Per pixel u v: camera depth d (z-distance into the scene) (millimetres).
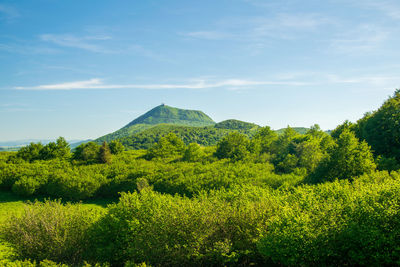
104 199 32688
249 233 11875
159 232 12328
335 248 9703
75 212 14594
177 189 28500
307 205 11828
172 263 11758
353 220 10289
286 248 9531
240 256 11477
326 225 10086
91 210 15797
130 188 32125
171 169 35719
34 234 13297
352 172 24484
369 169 24094
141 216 13719
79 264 12523
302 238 9625
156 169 35844
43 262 11422
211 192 17875
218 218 12219
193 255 11516
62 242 12930
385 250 9359
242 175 28875
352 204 11102
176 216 12461
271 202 13531
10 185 35250
